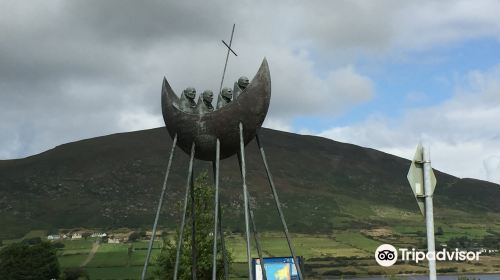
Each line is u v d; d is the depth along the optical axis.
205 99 18.11
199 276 36.47
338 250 163.25
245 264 105.44
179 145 18.55
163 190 18.02
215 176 17.55
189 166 17.73
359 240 189.75
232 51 19.20
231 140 17.78
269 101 18.12
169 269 37.09
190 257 35.69
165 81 18.48
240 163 18.36
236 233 173.50
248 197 17.30
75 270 106.81
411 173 9.43
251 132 17.92
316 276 120.50
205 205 37.12
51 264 97.94
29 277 94.38
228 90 18.00
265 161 18.39
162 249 38.12
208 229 36.62
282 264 35.28
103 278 103.81
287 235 17.91
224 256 20.61
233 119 17.56
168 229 199.38
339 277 117.88
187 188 17.91
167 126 18.42
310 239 188.88
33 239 185.12
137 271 111.00
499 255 158.38
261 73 17.88
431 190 9.29
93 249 145.25
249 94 17.64
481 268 130.62
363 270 127.62
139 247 146.12
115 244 155.62
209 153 18.06
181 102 18.03
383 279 110.12
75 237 186.88
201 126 17.64
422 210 9.33
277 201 18.17
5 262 95.44
